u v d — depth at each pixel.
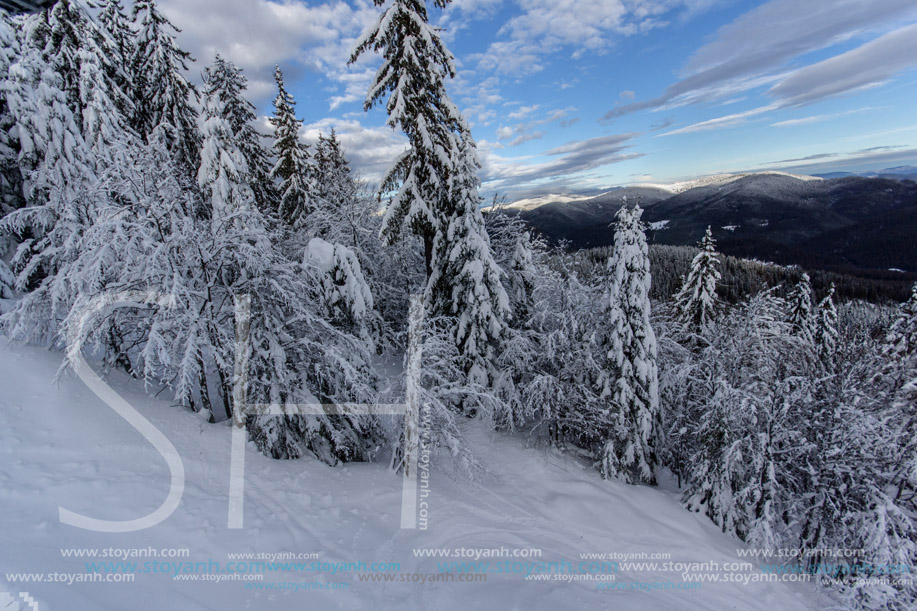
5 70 13.24
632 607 7.84
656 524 11.33
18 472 6.28
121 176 9.82
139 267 9.21
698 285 21.56
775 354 13.66
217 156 12.01
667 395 15.41
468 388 12.50
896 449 11.02
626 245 12.85
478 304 13.66
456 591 7.04
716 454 12.28
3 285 11.21
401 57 12.79
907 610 9.52
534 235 20.20
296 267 11.35
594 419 13.69
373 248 20.97
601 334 14.46
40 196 12.42
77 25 13.67
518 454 13.95
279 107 20.88
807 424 12.09
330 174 22.56
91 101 13.43
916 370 12.03
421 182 14.05
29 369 8.61
